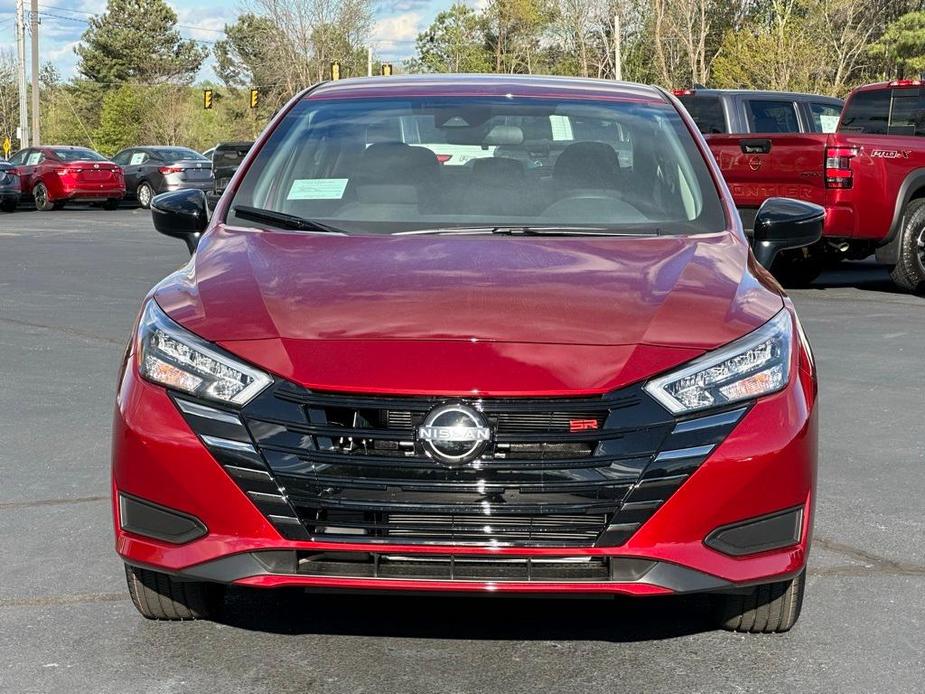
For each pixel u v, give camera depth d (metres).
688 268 3.96
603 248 4.15
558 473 3.30
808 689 3.51
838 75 56.75
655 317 3.57
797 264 13.42
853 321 10.74
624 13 70.75
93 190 30.81
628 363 3.37
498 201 4.59
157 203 4.79
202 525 3.40
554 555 3.33
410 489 3.30
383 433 3.30
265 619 4.01
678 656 3.74
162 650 3.76
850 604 4.20
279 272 3.89
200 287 3.83
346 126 5.02
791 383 3.53
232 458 3.36
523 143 4.89
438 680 3.55
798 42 56.09
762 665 3.68
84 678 3.55
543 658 3.71
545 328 3.48
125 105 79.50
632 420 3.32
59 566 4.55
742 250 4.27
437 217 4.50
